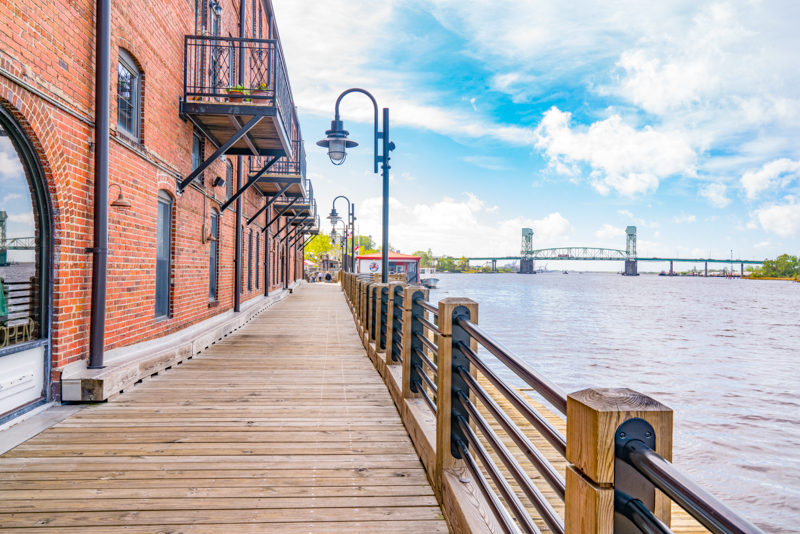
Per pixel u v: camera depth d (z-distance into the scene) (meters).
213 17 10.59
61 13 4.90
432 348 3.70
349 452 3.95
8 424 4.31
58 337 4.98
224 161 11.82
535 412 1.75
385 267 8.28
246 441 4.16
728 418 14.02
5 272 4.40
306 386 6.11
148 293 7.17
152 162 7.18
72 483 3.30
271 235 22.41
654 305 69.00
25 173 4.65
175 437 4.21
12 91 4.19
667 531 0.98
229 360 7.75
